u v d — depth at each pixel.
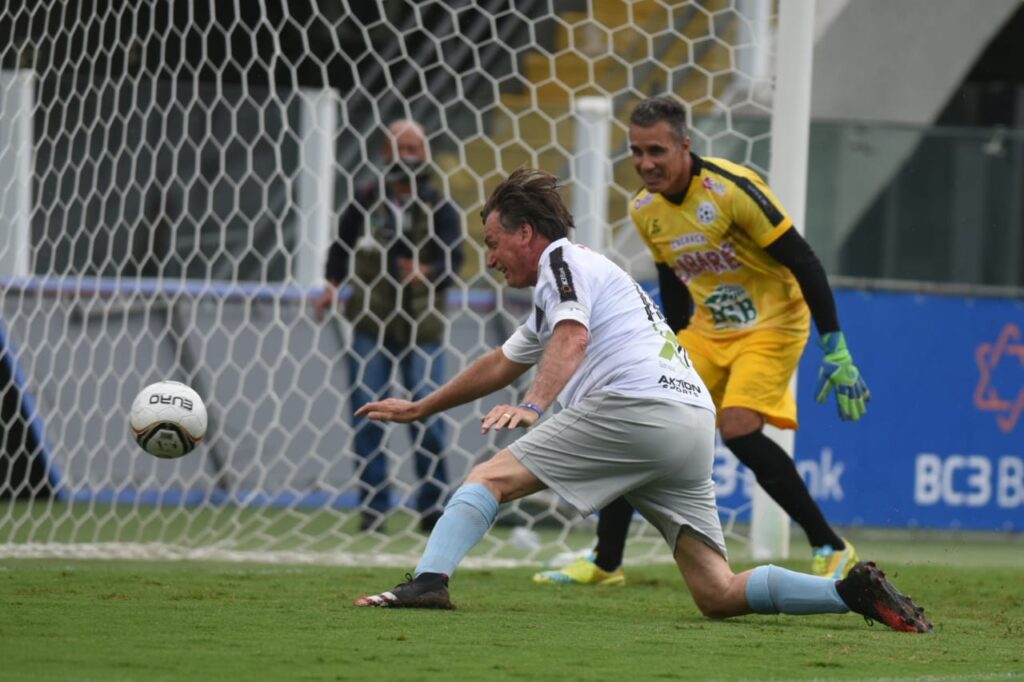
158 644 13.69
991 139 34.41
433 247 30.72
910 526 33.25
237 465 33.78
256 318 33.78
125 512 32.59
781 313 21.05
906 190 34.34
